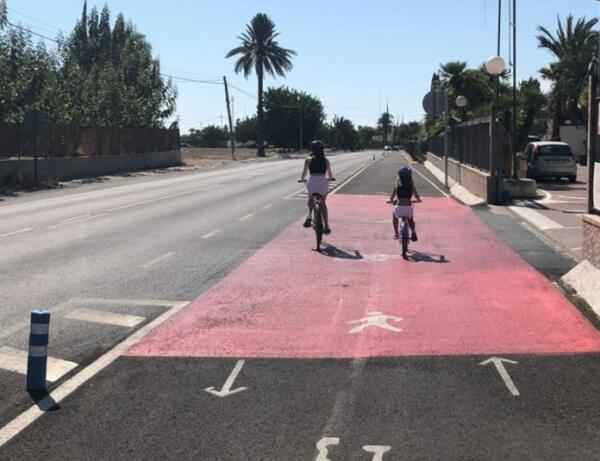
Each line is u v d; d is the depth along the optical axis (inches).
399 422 194.4
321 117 4970.5
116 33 2405.3
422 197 920.3
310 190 487.8
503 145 901.8
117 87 1748.3
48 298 349.4
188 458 174.4
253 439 184.5
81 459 174.9
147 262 444.8
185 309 324.2
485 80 1876.2
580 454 174.1
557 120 1982.0
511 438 183.5
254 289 364.8
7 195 965.2
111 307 330.0
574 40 2011.6
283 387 222.5
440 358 249.0
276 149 4731.8
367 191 997.8
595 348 257.6
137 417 200.4
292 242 524.4
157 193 986.1
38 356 222.7
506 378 228.1
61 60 1657.2
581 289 341.1
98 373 238.2
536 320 296.8
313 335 279.6
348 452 176.2
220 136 6043.3
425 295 346.6
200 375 234.8
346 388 221.0
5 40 1273.4
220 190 1040.2
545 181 1188.5
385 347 262.4
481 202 789.2
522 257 451.2
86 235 565.3
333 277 393.4
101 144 1544.0
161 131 1953.7
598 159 360.5
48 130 1279.5
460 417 197.3
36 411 205.8
